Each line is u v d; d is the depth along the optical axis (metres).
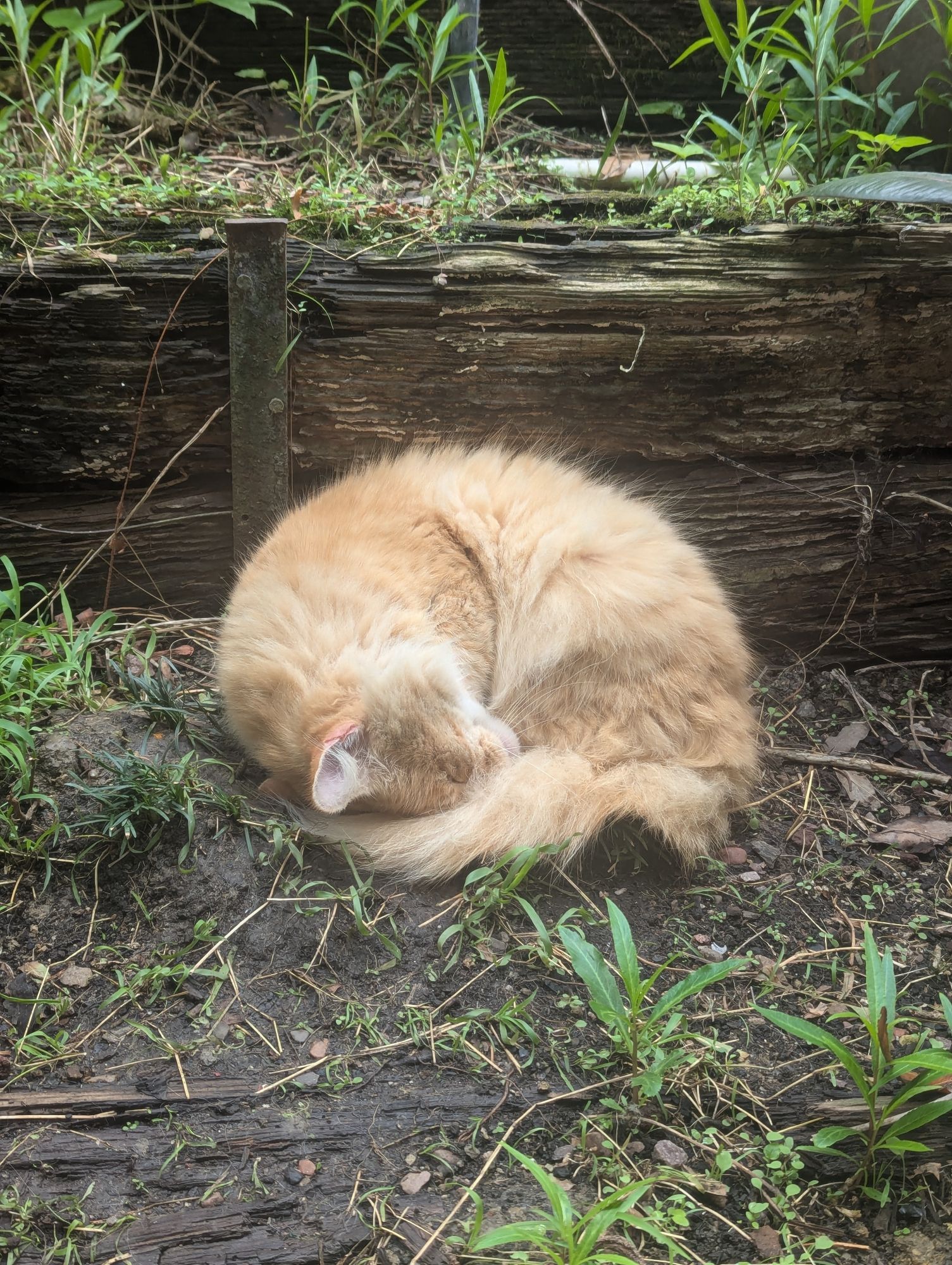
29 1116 0.63
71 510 0.96
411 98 1.19
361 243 0.92
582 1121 0.63
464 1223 0.59
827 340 0.94
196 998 0.69
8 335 0.89
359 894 0.75
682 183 1.07
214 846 0.76
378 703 0.78
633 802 0.79
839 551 1.01
